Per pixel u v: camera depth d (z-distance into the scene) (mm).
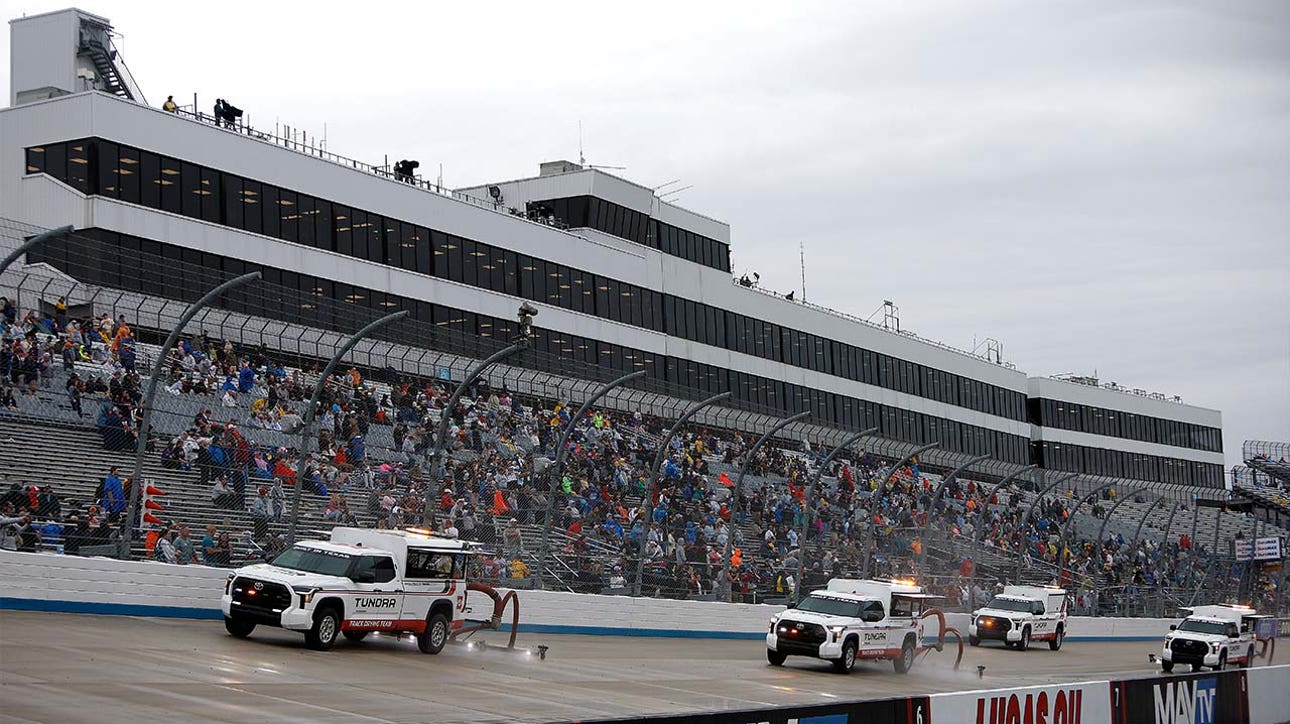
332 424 41312
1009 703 20328
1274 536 93875
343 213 52781
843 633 33250
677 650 37219
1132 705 23094
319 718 17875
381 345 50562
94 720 16156
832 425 78312
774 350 77125
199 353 41125
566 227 66875
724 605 44094
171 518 31297
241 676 21344
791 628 33719
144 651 23219
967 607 55531
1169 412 115125
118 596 28359
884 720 18125
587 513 44406
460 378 52688
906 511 63906
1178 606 73000
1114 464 108688
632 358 66562
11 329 32625
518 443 47500
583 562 41531
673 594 43688
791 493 58250
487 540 38875
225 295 47219
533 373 56781
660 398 64562
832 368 81625
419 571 27891
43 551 28000
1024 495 82000
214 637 26281
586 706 22094
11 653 21359
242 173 49000
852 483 63188
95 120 44500
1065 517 80812
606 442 52500
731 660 35188
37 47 53062
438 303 56312
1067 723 21578
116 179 44906
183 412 37000
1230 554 87625
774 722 16359
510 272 60156
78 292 39750
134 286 44188
